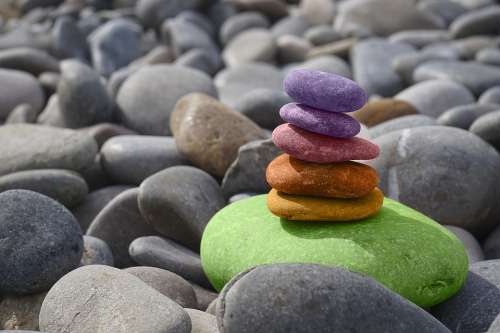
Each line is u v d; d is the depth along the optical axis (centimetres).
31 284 79
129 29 197
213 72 180
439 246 77
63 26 195
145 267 82
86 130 119
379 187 96
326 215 78
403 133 98
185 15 205
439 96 133
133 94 129
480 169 95
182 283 82
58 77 152
